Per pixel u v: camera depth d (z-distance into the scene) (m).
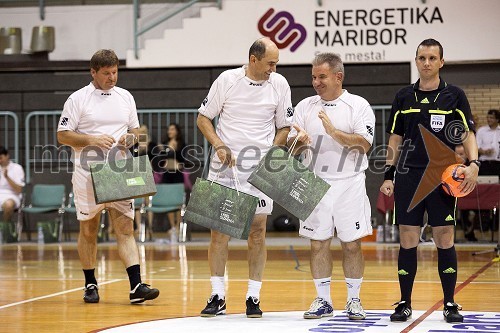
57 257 11.52
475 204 12.90
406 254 5.67
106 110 6.82
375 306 6.35
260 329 5.21
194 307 6.43
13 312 6.23
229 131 5.96
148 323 5.55
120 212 6.77
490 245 12.99
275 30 16.12
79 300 6.94
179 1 17.23
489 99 17.23
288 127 6.03
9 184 14.85
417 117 5.68
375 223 14.99
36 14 17.58
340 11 15.92
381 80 16.20
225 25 16.34
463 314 5.84
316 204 5.60
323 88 5.75
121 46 17.39
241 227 5.72
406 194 5.68
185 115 16.67
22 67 17.16
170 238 14.41
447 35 15.68
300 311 6.13
